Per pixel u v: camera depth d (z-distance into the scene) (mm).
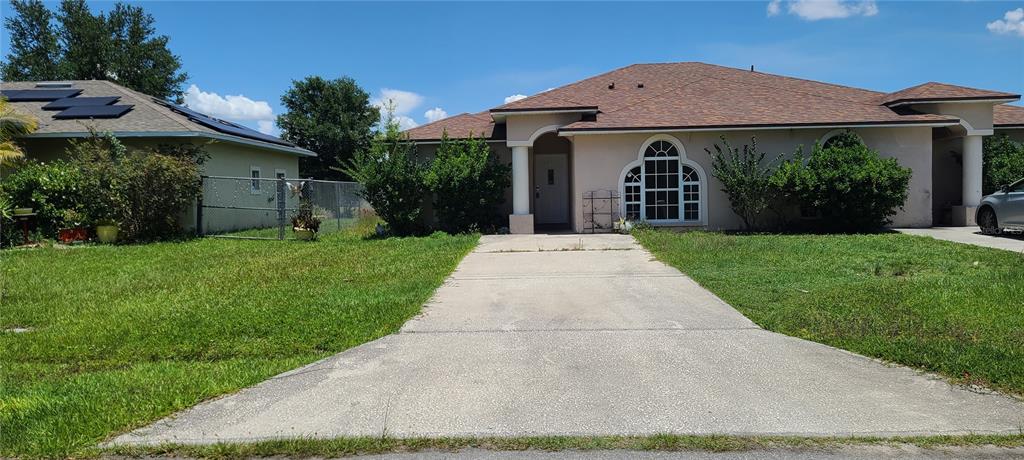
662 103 18625
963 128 17453
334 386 5172
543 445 4051
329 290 9047
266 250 14211
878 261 10875
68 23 40094
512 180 18922
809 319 6953
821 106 17984
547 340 6488
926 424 4270
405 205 17078
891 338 6160
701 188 17297
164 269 11461
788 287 8789
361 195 17656
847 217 16109
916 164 17172
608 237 15961
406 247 14125
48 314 7891
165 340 6559
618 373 5430
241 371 5520
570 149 19984
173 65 43469
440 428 4328
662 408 4637
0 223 15289
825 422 4340
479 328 6996
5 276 10711
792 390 4957
